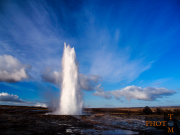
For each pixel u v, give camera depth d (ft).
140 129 61.11
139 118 104.32
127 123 80.38
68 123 75.00
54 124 68.08
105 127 68.08
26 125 58.49
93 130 59.57
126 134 52.90
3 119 66.13
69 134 49.42
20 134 43.32
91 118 101.04
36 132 48.06
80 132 54.13
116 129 63.16
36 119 78.74
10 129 49.03
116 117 110.73
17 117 76.89
